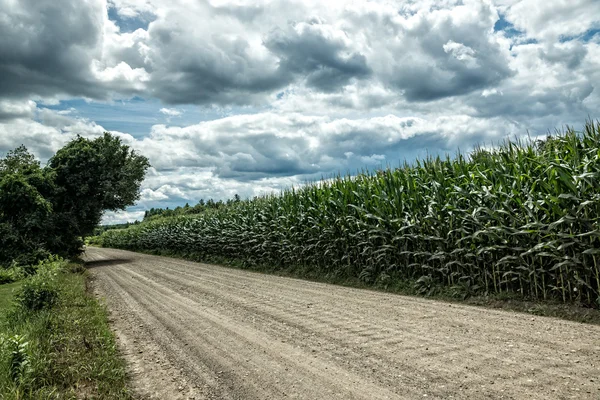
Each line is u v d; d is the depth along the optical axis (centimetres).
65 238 2862
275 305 893
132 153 4119
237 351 568
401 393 383
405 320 680
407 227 1035
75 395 439
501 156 941
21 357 474
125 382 481
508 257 799
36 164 2941
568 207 721
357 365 471
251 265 1972
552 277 771
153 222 4753
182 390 443
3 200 2350
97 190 3086
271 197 2031
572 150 765
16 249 2298
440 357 474
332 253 1379
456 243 924
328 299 941
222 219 2567
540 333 554
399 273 1109
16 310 876
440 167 1089
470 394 365
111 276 1895
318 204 1496
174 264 2453
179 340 655
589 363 421
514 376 399
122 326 797
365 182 1335
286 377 453
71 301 1029
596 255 688
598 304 679
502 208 845
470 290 894
